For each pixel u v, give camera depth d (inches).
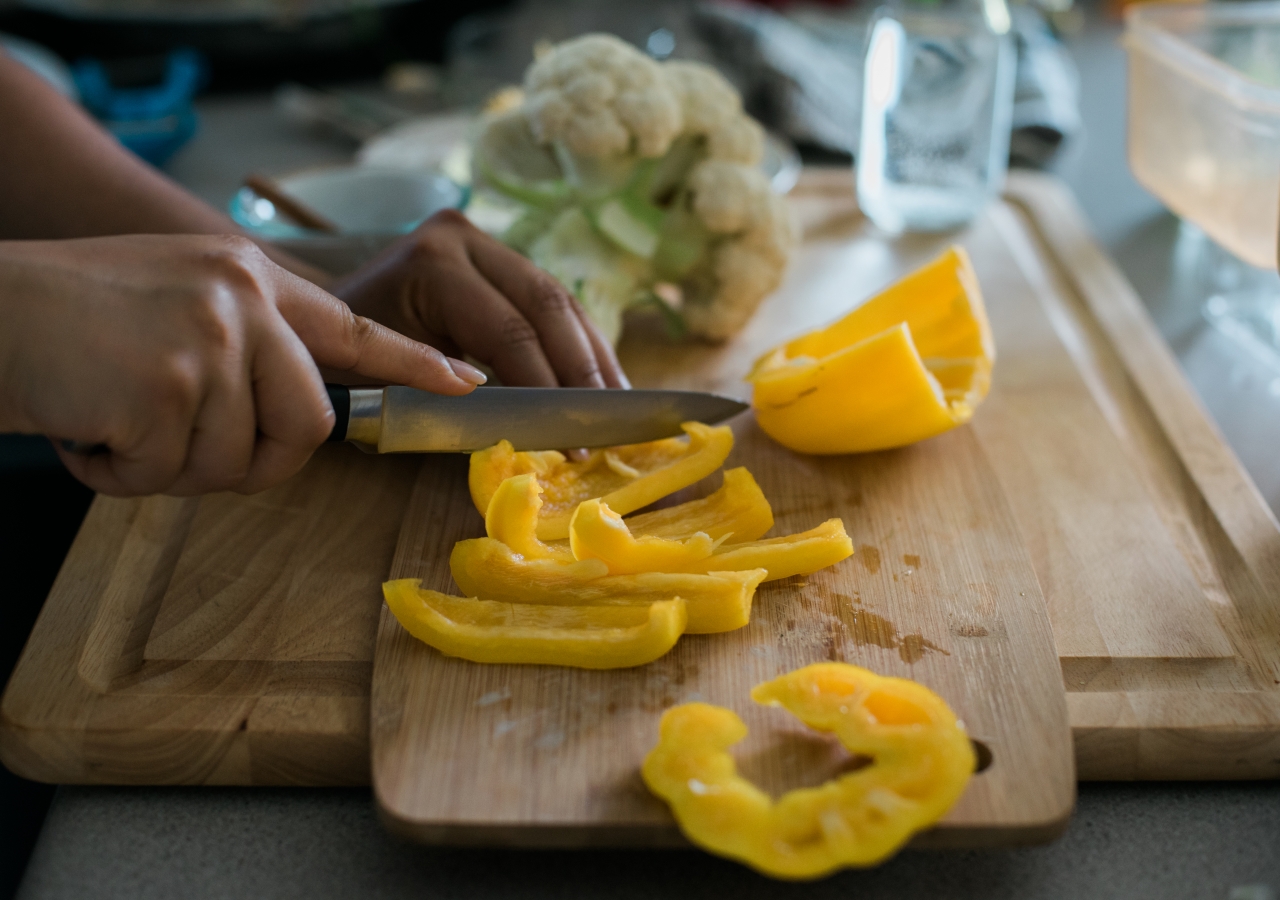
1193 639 41.8
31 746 37.6
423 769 35.0
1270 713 37.9
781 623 41.0
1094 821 36.9
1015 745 35.7
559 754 35.6
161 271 35.2
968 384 52.4
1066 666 40.8
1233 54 72.9
